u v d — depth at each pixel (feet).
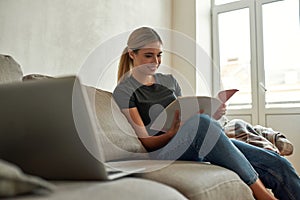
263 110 9.45
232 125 6.16
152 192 1.94
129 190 1.87
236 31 10.25
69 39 7.22
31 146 2.03
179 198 2.09
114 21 8.35
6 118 2.02
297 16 9.22
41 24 6.72
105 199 1.66
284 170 4.39
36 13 6.63
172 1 10.59
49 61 6.82
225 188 3.03
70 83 1.95
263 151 4.53
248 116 9.68
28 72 6.44
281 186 4.36
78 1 7.48
